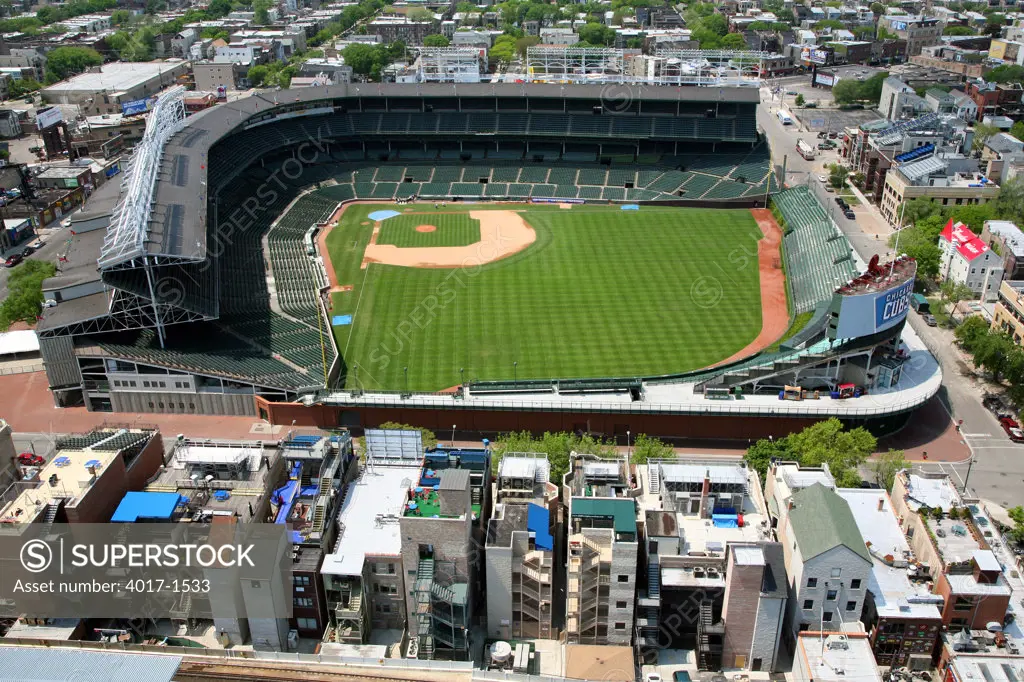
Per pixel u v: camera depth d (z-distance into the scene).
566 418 143.88
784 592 88.19
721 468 104.44
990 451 138.62
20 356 173.38
